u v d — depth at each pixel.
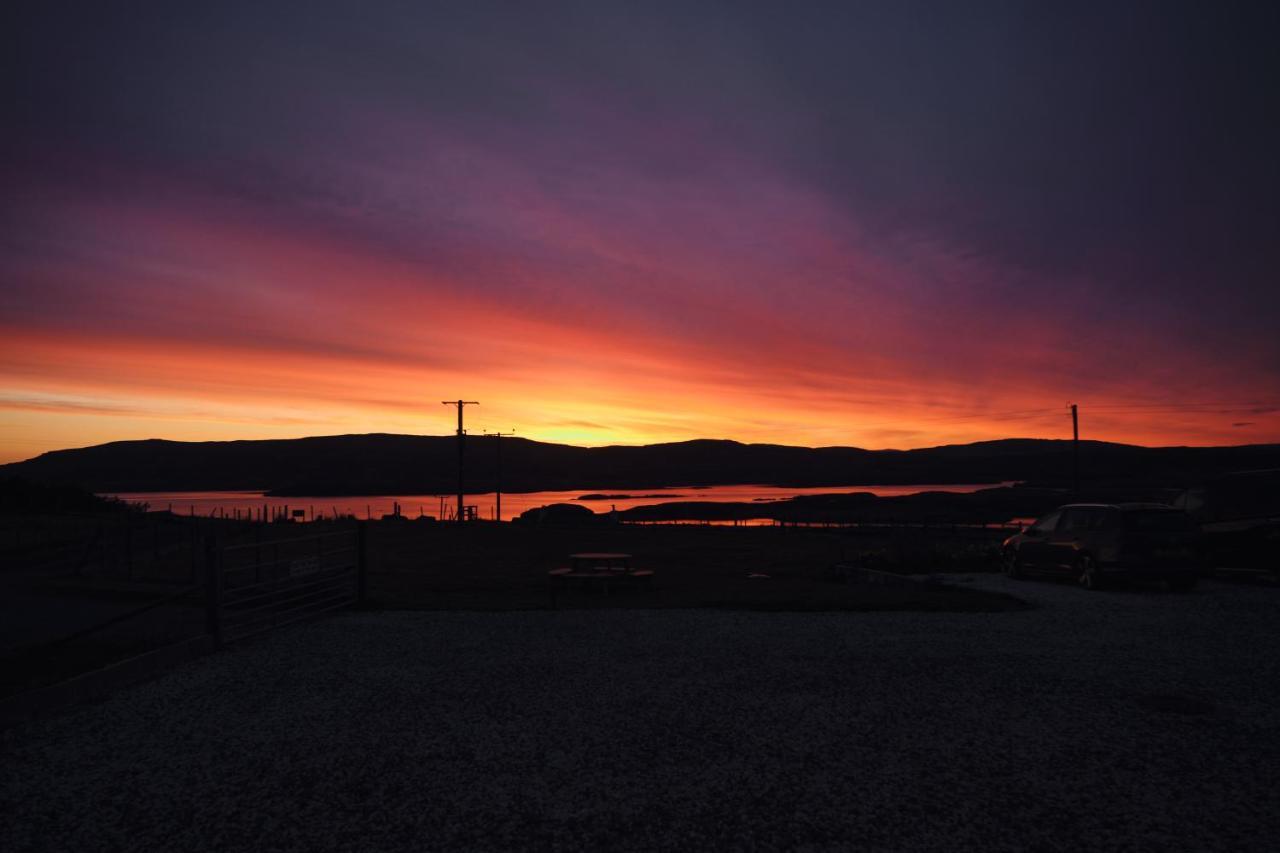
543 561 25.36
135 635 10.98
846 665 8.82
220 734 6.48
